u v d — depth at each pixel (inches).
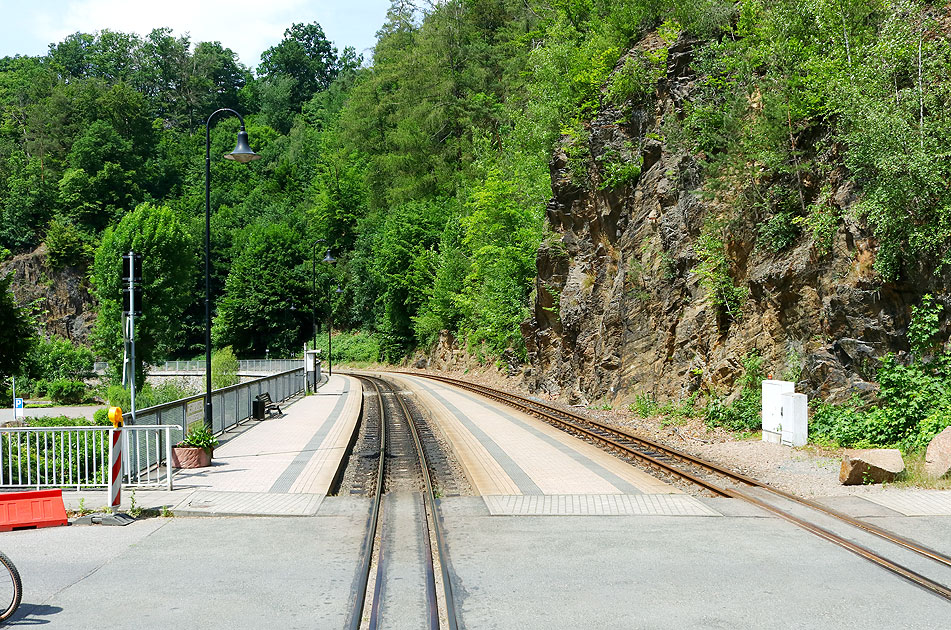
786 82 767.1
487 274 2011.6
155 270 2337.6
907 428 581.0
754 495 462.3
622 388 1063.6
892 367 608.7
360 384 1996.8
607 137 1219.9
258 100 5900.6
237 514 427.8
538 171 1699.1
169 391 1381.6
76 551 350.9
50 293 3735.2
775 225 767.7
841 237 682.8
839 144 710.5
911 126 604.4
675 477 531.5
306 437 800.9
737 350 817.5
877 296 637.3
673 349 960.9
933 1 676.7
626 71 1163.9
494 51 2768.2
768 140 772.0
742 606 267.1
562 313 1343.5
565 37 1584.6
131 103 4510.3
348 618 259.3
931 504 425.1
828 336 679.7
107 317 2293.3
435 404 1330.0
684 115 982.4
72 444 547.2
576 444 727.7
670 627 247.8
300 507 444.1
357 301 3491.6
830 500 440.8
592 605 269.3
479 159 2204.7
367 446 800.3
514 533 376.5
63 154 4259.4
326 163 3907.5
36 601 279.7
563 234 1416.1
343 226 3801.7
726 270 862.5
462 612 262.8
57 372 2415.1
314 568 320.5
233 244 4106.8
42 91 4682.6
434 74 2854.3
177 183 4687.5
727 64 863.1
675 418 850.1
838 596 277.3
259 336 3592.5
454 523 399.9
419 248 2869.1
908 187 577.0
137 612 266.8
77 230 3919.8
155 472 573.3
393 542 364.2
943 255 584.4
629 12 1317.7
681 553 336.2
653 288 1027.3
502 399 1371.8
